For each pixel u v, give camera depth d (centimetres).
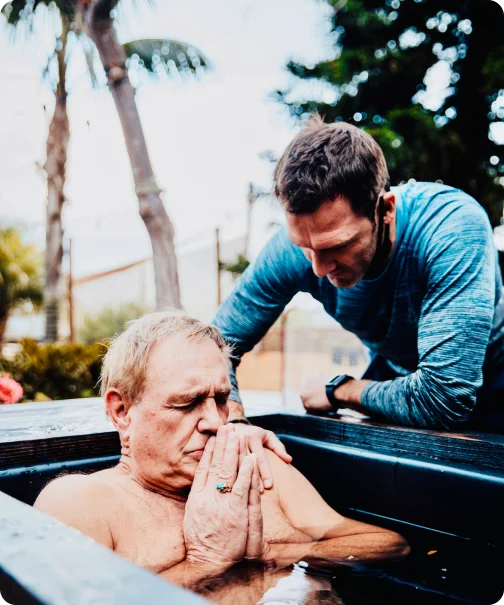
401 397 156
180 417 117
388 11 759
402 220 157
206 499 113
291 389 778
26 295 1548
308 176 136
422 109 713
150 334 121
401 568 112
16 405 213
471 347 147
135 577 51
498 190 719
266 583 102
